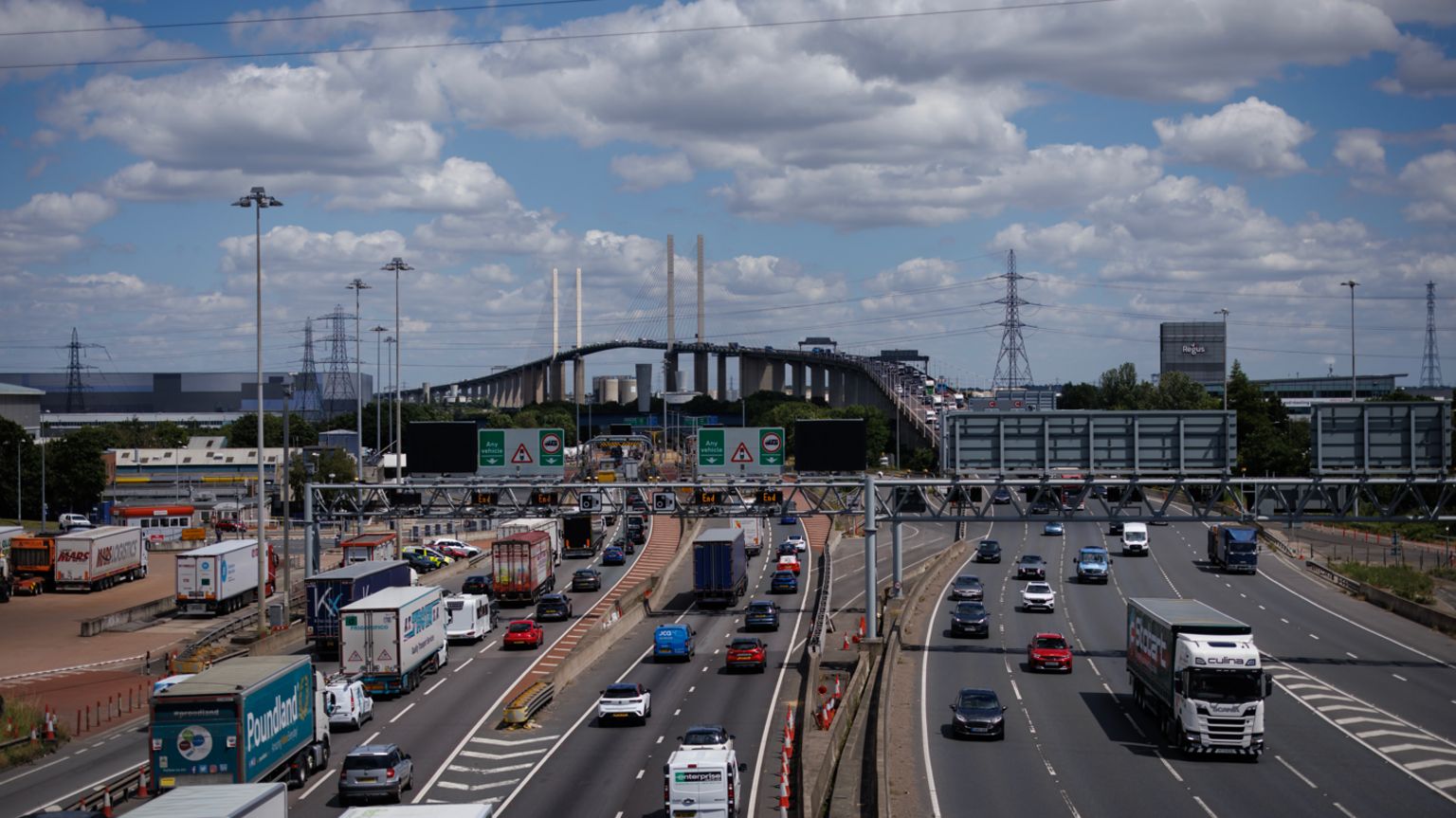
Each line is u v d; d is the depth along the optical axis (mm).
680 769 39594
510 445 91750
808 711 56719
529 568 97250
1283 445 174125
